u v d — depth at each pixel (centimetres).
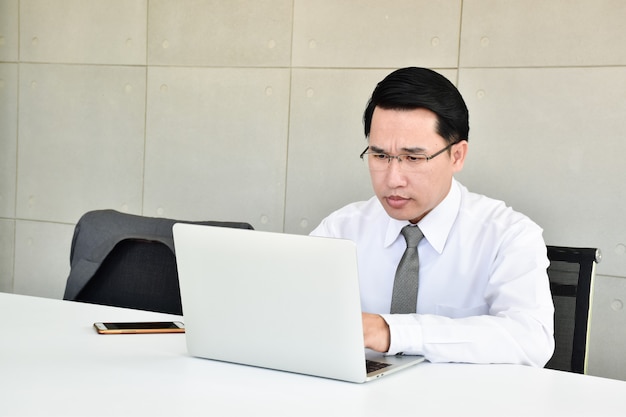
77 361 178
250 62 386
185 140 402
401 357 189
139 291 262
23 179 443
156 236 258
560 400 160
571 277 228
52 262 439
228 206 394
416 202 211
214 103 395
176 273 259
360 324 163
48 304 243
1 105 446
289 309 170
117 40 416
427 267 236
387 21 356
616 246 318
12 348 188
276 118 381
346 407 150
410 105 203
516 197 334
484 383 171
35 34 436
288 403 152
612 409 155
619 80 314
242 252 173
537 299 208
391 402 154
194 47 398
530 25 329
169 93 405
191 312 183
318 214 374
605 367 323
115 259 266
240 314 176
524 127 331
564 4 322
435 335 186
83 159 427
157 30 406
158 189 410
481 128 339
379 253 245
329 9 367
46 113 436
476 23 338
